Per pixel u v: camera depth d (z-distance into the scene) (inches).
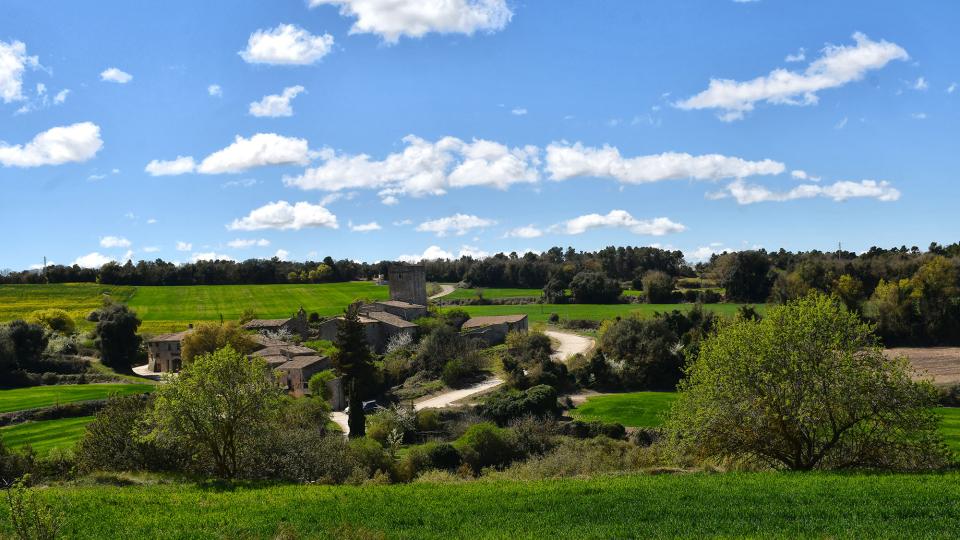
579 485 1325.0
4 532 994.1
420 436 2851.9
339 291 7554.1
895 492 1139.9
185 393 1571.1
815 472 1343.5
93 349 4842.5
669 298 6520.7
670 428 1558.8
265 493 1323.8
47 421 2957.7
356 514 1149.7
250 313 5851.4
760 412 1414.9
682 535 972.6
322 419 3019.2
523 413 2901.1
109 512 1182.9
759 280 6166.3
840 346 1437.0
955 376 3294.8
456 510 1166.3
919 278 4633.4
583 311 6053.2
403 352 4325.8
